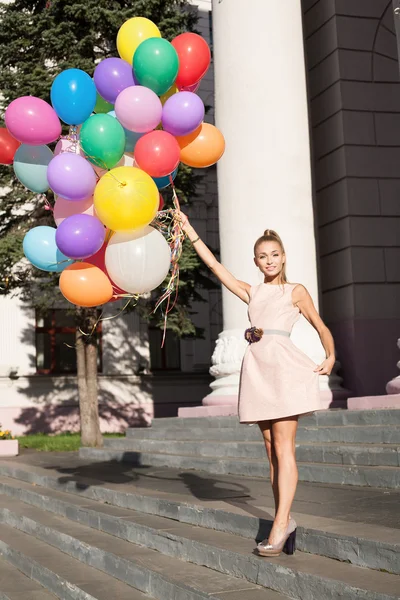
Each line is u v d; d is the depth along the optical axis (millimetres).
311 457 6836
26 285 16375
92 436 14633
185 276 15656
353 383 11586
